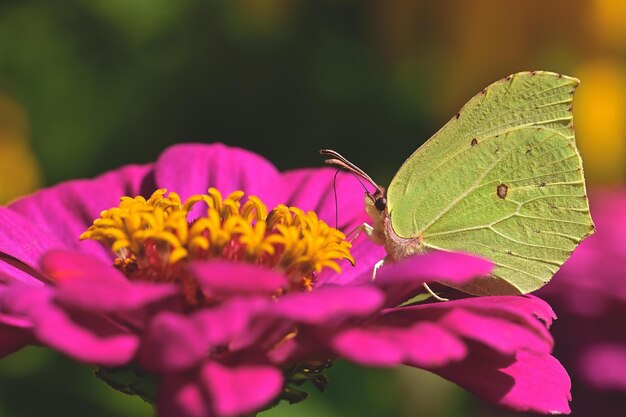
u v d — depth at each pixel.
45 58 0.42
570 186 0.29
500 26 0.38
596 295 0.33
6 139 0.41
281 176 0.31
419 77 0.40
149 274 0.28
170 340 0.25
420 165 0.30
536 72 0.29
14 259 0.28
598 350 0.33
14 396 0.36
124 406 0.36
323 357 0.27
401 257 0.30
